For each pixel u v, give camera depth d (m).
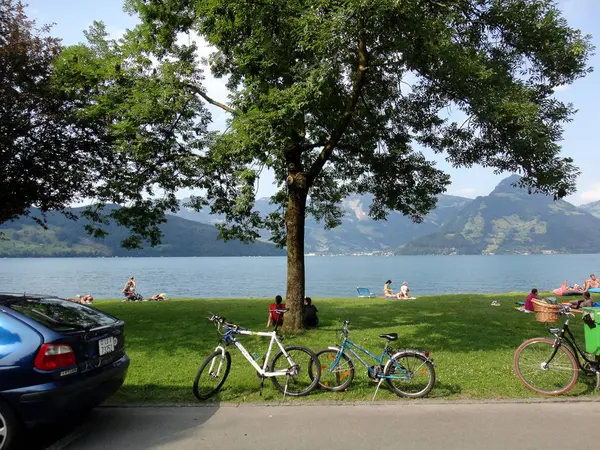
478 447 4.20
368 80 11.12
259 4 9.02
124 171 13.39
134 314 14.70
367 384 6.28
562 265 160.75
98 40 12.02
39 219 14.75
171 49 12.14
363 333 10.38
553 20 9.01
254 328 11.36
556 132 9.49
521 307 15.95
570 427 4.69
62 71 11.33
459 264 191.12
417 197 13.85
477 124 9.55
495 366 7.27
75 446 4.38
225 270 131.00
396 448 4.21
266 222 14.31
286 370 5.96
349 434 4.57
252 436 4.55
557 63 9.48
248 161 9.16
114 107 11.06
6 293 5.19
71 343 4.35
